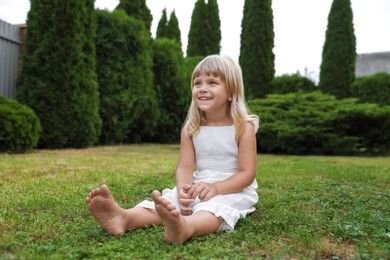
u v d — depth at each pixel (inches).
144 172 157.8
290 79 492.1
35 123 256.4
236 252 55.6
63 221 74.4
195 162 84.7
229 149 80.1
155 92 428.8
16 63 320.8
